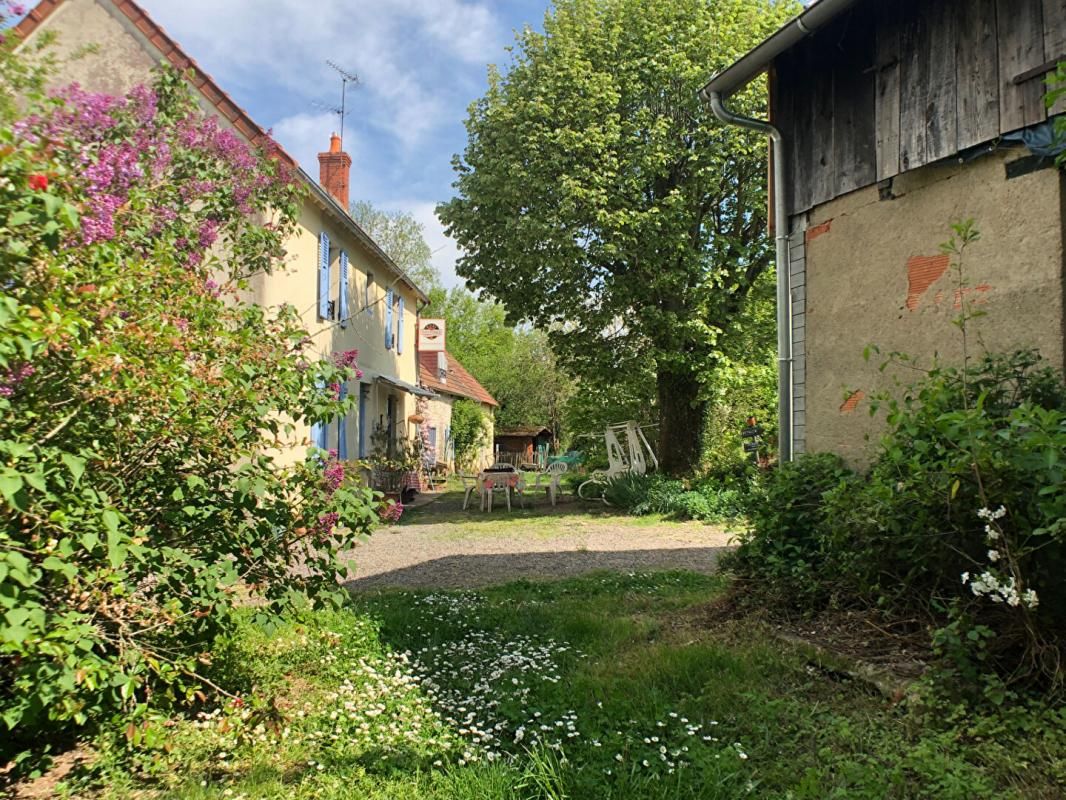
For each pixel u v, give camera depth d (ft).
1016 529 10.21
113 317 9.98
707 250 47.70
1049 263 13.70
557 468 62.39
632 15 48.96
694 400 52.49
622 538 36.01
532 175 45.73
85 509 9.25
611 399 60.44
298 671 14.76
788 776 9.36
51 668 8.44
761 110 46.39
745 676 13.10
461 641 17.31
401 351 65.41
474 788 9.34
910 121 16.78
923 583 13.26
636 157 45.09
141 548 9.77
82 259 10.08
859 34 18.45
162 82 22.77
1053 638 10.51
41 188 8.69
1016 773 8.82
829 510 13.70
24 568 7.83
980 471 10.32
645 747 10.44
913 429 11.36
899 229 17.13
